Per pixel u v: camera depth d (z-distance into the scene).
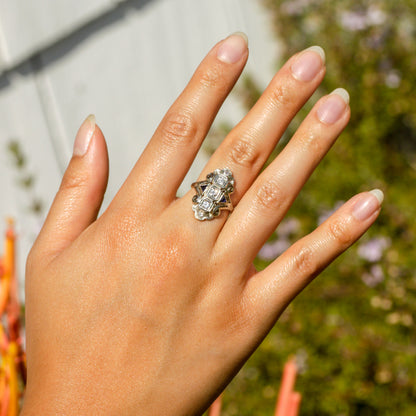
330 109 0.81
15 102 3.83
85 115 4.04
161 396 0.71
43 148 3.92
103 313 0.73
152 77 4.12
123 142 4.15
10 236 1.00
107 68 4.03
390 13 3.27
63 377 0.70
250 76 3.79
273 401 2.48
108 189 4.14
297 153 0.81
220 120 4.05
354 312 2.52
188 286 0.74
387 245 2.57
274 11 3.76
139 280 0.73
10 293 0.98
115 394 0.69
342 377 2.41
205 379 0.74
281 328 2.55
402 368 2.36
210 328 0.74
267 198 0.79
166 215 0.77
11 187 3.82
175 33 4.12
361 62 3.21
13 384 0.88
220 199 0.77
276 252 2.86
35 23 3.64
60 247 0.79
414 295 2.45
